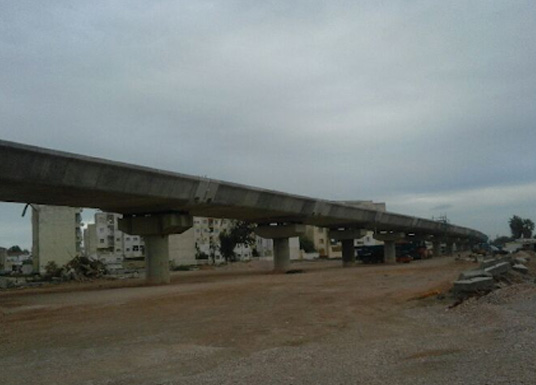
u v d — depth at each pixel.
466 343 13.66
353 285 35.03
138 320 21.19
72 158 31.03
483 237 186.00
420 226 102.62
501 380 9.24
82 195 36.06
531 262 55.53
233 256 127.56
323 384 9.90
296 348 14.43
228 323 19.53
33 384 11.16
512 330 14.85
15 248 182.00
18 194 34.94
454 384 9.21
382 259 89.81
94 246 142.88
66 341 16.80
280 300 26.92
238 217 60.22
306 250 149.00
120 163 34.09
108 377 11.58
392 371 10.70
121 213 46.78
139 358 13.57
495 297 22.30
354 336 16.19
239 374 11.18
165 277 45.22
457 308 20.98
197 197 42.69
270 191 51.69
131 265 106.88
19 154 28.47
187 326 19.11
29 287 52.88
